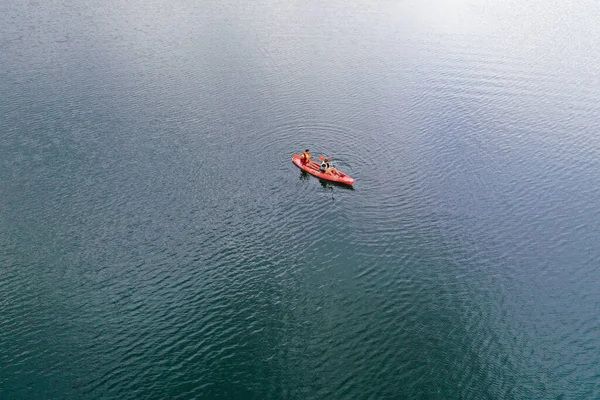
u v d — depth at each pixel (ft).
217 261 143.95
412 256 147.02
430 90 250.37
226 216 161.38
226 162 188.44
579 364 115.44
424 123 218.18
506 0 422.82
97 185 174.09
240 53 296.92
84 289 133.90
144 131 207.51
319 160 189.47
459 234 155.43
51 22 346.33
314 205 167.32
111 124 212.23
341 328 123.65
